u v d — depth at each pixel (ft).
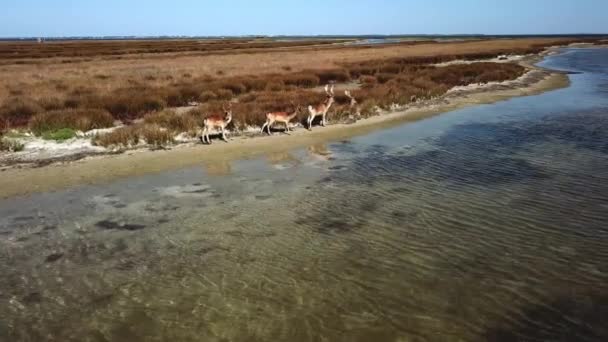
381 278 21.24
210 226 27.35
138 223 27.91
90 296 20.07
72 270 22.33
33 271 22.21
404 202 30.86
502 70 115.44
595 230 25.72
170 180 36.19
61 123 50.34
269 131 53.11
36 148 44.73
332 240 25.29
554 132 51.57
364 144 47.96
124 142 46.11
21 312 18.88
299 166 40.06
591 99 76.38
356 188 33.96
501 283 20.62
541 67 141.69
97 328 17.88
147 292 20.35
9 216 28.99
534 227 26.30
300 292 20.22
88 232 26.63
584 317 18.19
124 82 87.04
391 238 25.38
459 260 22.72
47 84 83.66
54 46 302.25
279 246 24.64
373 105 67.46
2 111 56.18
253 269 22.27
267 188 34.24
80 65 129.39
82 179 36.24
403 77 96.78
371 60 142.61
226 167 39.78
